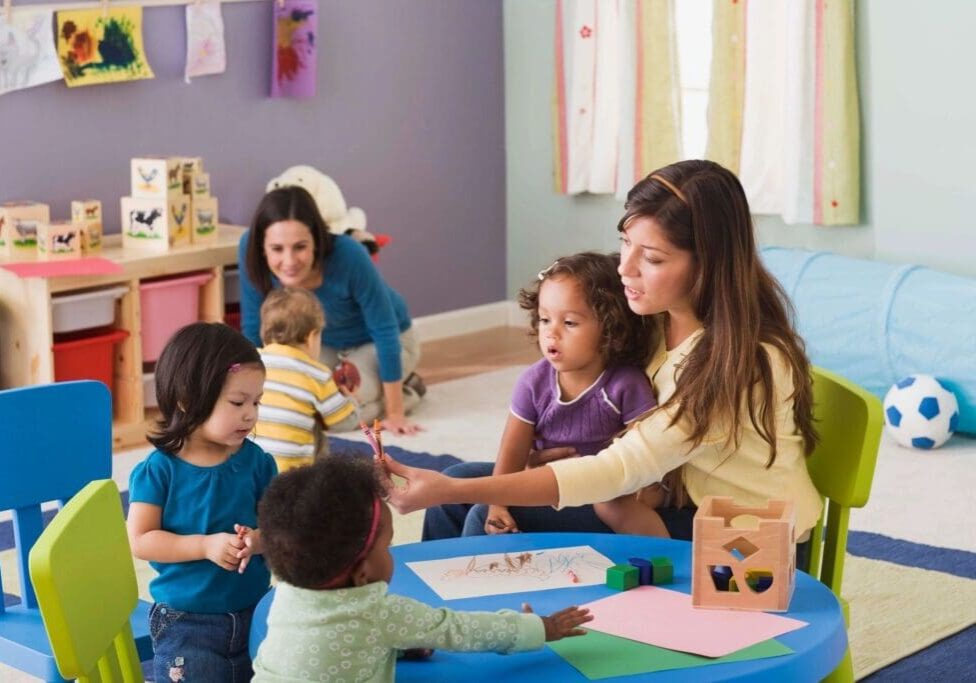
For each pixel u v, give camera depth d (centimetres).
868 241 461
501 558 185
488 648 151
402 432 420
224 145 483
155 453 202
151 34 457
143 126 460
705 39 509
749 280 193
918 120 437
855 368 426
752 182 477
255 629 162
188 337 199
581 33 521
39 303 396
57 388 222
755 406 192
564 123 536
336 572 145
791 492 200
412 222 545
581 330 210
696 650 155
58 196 443
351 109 518
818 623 163
